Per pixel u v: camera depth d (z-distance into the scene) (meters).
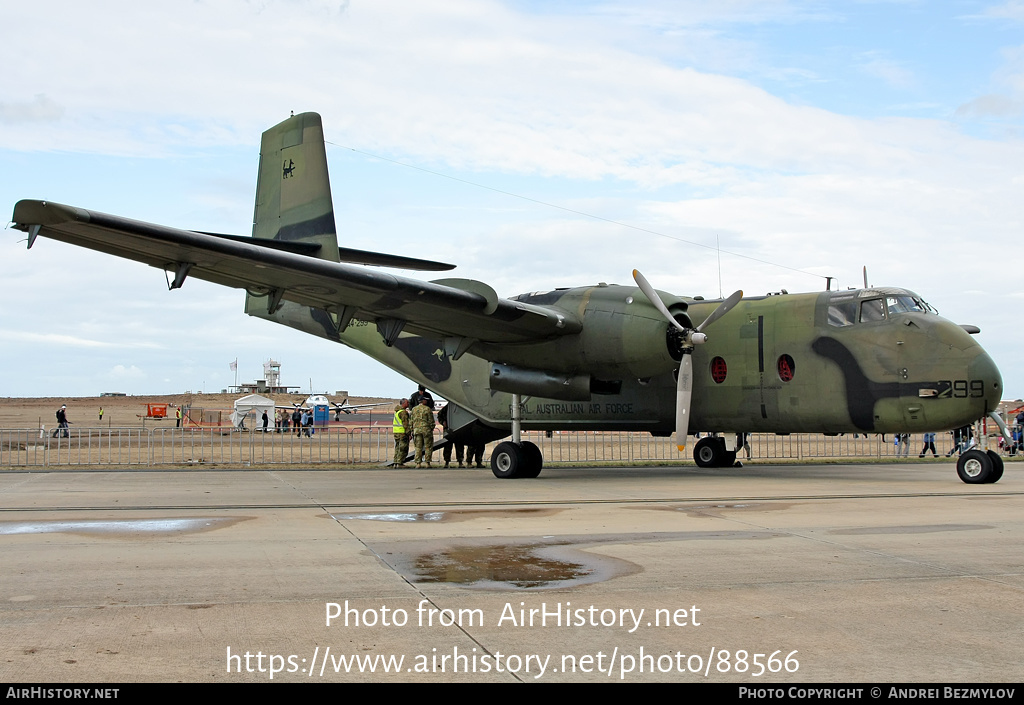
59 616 4.93
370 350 20.00
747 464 20.72
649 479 15.39
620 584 5.82
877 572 6.22
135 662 4.14
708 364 15.90
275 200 18.06
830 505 10.60
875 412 14.03
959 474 14.12
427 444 19.98
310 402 58.12
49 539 7.70
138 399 161.38
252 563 6.53
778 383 15.05
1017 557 6.81
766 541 7.61
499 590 5.64
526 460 15.54
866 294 14.42
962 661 4.23
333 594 5.51
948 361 13.41
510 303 13.84
